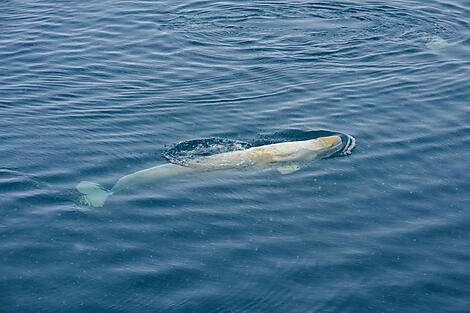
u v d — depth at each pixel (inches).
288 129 685.9
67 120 703.7
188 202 545.6
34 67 848.3
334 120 705.6
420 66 856.3
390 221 517.0
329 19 1045.8
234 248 479.2
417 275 450.0
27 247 473.1
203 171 597.0
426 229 505.0
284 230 504.4
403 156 623.2
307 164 613.9
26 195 544.7
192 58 893.2
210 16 1061.1
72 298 419.8
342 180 582.9
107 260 461.4
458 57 884.0
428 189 563.8
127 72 841.5
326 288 436.5
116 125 694.5
